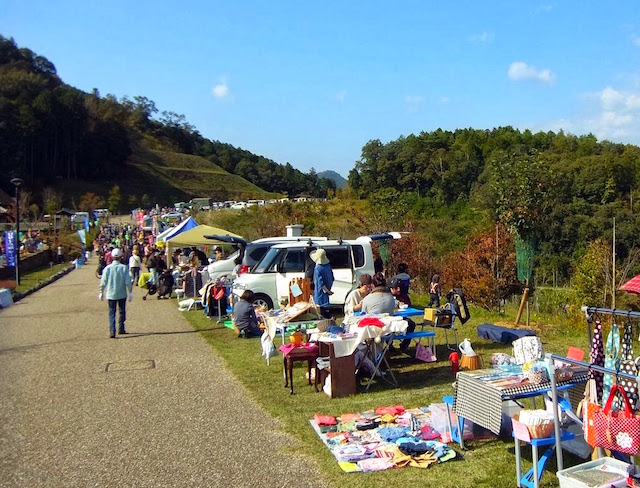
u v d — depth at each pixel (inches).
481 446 213.0
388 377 316.2
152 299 724.0
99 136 4628.4
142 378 325.7
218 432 236.4
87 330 492.4
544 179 470.6
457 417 213.0
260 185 6146.7
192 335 459.2
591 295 619.2
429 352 353.7
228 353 387.5
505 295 658.2
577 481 153.6
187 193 4783.5
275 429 238.4
